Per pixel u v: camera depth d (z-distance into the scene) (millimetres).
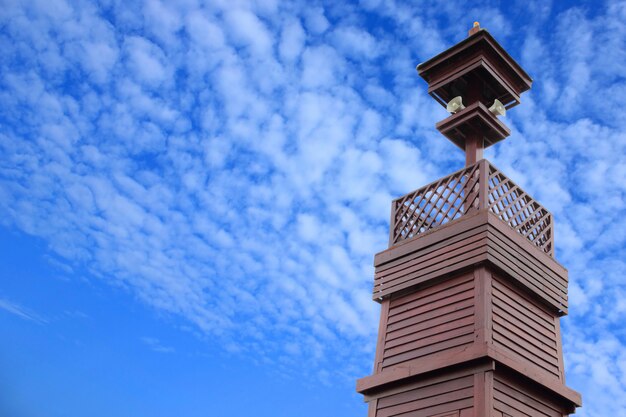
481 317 10789
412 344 11641
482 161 12398
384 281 12719
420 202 13133
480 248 11344
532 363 11312
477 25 14109
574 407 11695
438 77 14430
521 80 14398
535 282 12016
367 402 11797
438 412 10625
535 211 12953
